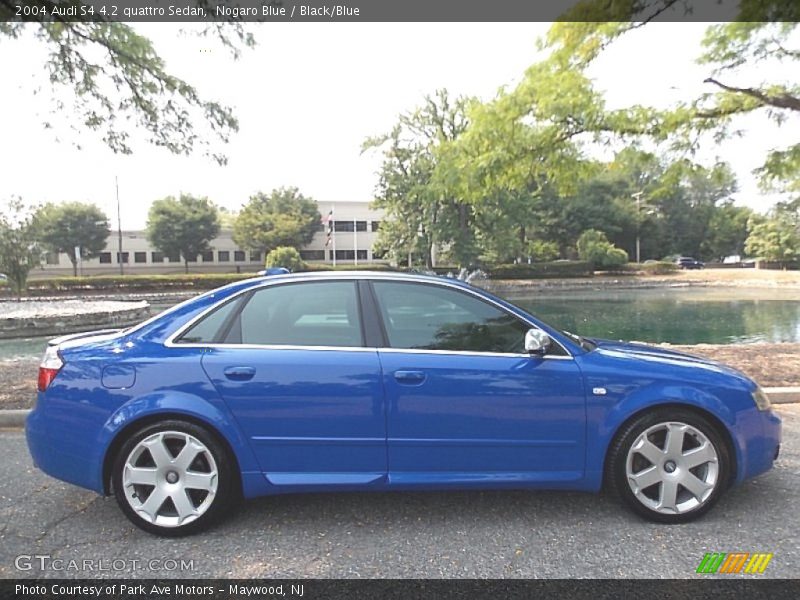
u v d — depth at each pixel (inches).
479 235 1859.0
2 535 132.5
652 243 2815.0
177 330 135.9
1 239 1035.9
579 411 133.2
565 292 1523.1
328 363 131.8
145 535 131.6
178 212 2369.6
